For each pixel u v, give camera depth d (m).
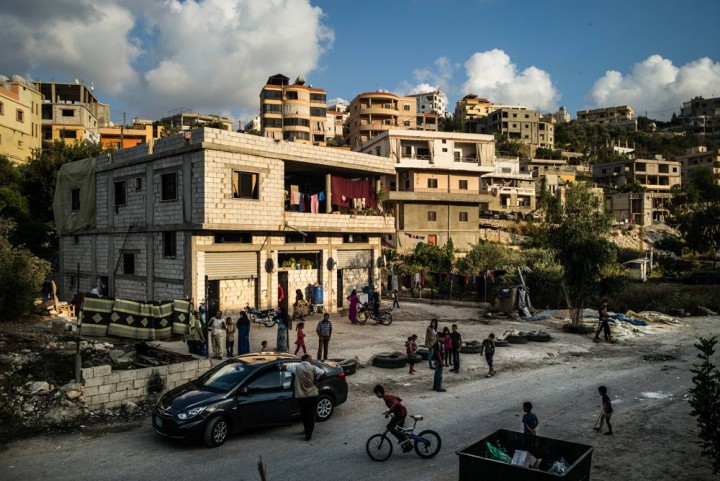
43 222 38.66
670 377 16.67
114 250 28.58
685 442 11.09
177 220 24.67
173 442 10.85
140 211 26.94
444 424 12.06
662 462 10.05
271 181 26.28
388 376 16.48
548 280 33.78
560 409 13.28
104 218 29.55
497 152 106.56
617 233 77.88
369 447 10.09
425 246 51.38
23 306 21.84
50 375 13.66
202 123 99.88
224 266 24.83
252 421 11.20
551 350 20.81
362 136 86.69
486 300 34.25
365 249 32.75
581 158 125.44
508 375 16.83
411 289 39.41
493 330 25.31
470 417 12.57
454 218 60.06
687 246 62.38
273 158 26.30
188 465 9.67
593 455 10.37
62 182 32.38
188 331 15.12
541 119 141.12
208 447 10.57
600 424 11.73
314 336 22.66
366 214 32.03
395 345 21.09
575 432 11.66
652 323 27.80
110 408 12.66
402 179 60.16
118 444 10.69
